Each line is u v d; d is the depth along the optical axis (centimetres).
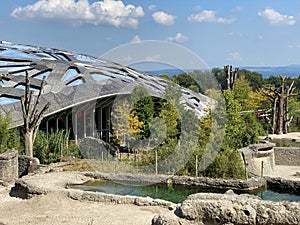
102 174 1922
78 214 1211
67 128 3197
